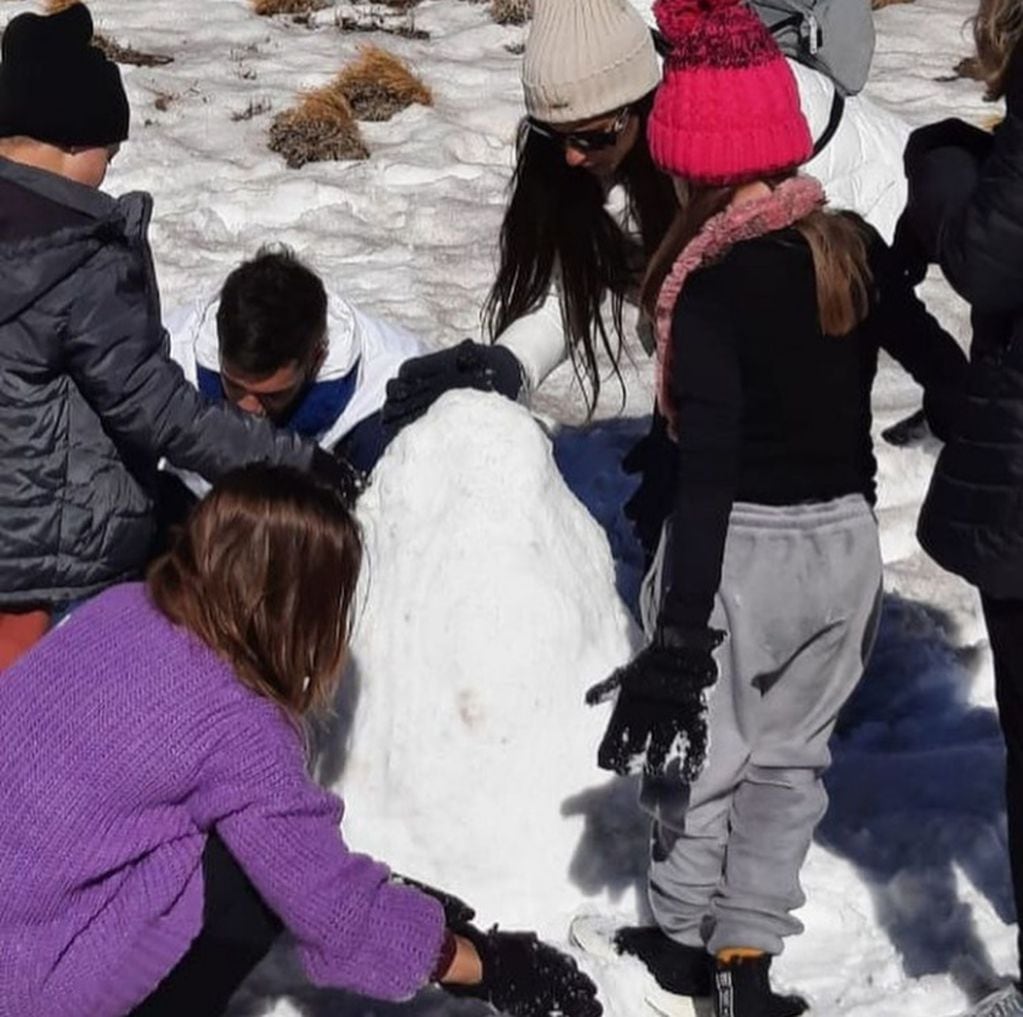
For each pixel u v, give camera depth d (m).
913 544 5.66
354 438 4.61
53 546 4.11
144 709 3.13
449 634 4.04
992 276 3.20
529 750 4.04
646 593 3.71
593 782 4.10
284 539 3.16
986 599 3.43
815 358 3.43
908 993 3.88
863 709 4.85
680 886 3.75
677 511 3.37
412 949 3.26
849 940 4.07
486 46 10.52
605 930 3.94
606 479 5.84
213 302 4.60
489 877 4.06
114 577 4.23
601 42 4.16
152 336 4.04
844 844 4.31
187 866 3.18
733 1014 3.68
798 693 3.65
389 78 9.45
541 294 4.58
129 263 4.02
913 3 11.33
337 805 3.24
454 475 4.14
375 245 7.92
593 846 4.09
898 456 6.09
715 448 3.34
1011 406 3.25
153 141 8.86
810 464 3.49
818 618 3.54
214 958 3.28
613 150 4.26
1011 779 3.56
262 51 10.33
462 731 4.03
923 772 4.52
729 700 3.60
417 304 7.29
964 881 4.19
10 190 3.92
